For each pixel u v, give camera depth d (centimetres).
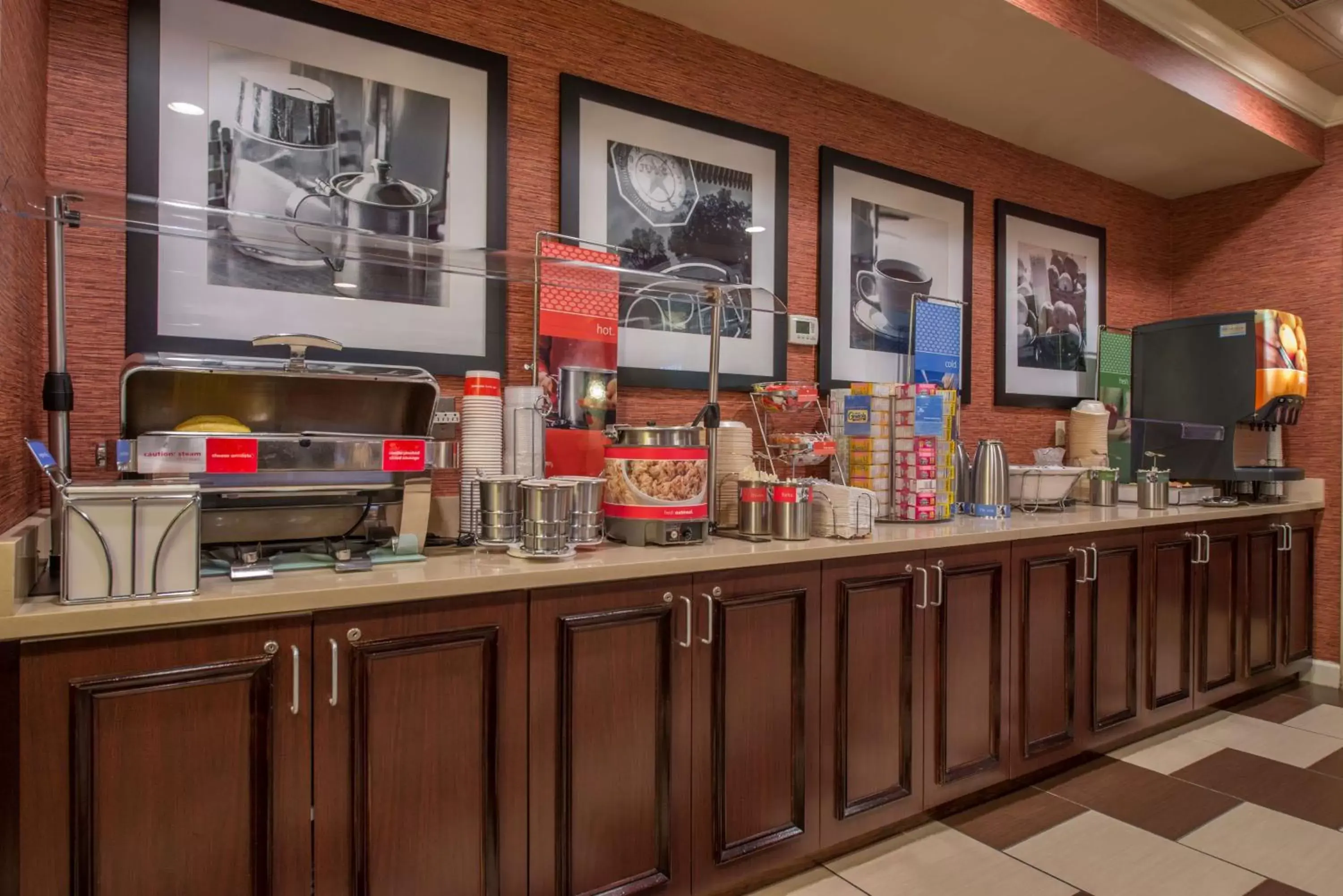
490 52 214
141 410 148
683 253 251
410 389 171
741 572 178
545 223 226
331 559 150
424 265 193
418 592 136
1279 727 306
